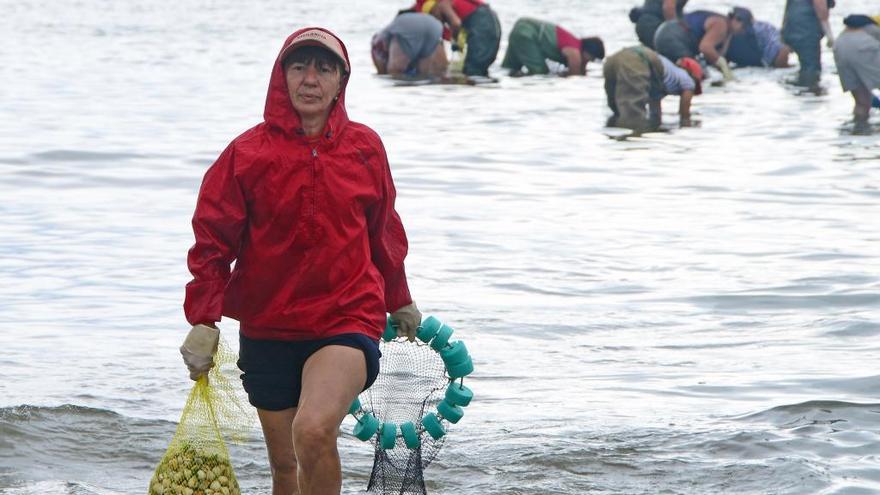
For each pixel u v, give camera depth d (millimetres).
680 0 84750
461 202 42750
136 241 35906
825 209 41438
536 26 88438
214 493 15555
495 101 71750
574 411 21500
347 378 15023
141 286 30844
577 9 148625
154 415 21062
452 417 16891
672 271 32969
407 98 72500
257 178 15305
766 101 72375
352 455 19500
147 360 24516
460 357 16922
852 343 25984
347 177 15484
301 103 15289
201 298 15320
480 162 50875
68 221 38562
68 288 30547
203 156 50875
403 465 17312
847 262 33719
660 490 17562
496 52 87750
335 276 15469
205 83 77875
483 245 35969
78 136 55031
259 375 15867
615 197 43875
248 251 15625
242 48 101562
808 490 17188
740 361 24766
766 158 51875
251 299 15719
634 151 54156
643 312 28797
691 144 56156
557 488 17719
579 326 27531
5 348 25156
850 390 22578
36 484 17719
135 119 61344
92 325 27219
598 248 35781
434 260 33969
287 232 15375
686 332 27141
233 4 157500
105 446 19422
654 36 86500
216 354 15766
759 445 19219
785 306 29281
